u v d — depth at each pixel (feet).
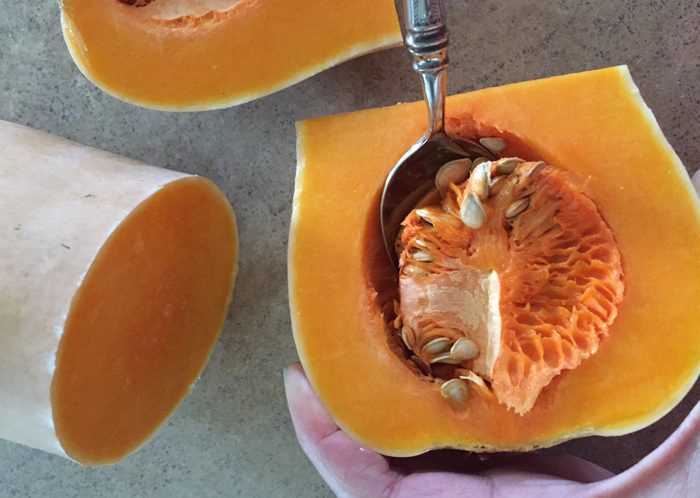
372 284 0.94
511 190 0.91
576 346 0.90
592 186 0.89
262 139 1.16
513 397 0.90
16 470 1.21
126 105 1.17
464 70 1.12
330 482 1.03
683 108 1.10
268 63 1.01
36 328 0.92
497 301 0.94
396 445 0.91
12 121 1.18
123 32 1.01
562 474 1.03
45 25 1.16
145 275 1.01
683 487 0.84
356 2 0.98
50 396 0.93
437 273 0.96
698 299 0.88
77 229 0.95
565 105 0.89
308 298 0.91
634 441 1.12
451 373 0.96
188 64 1.01
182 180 1.02
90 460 1.03
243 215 1.17
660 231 0.88
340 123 0.92
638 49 1.10
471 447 0.92
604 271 0.91
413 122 0.91
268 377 1.19
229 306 1.18
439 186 0.95
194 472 1.21
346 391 0.91
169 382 1.11
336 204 0.91
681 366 0.88
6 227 0.95
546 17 1.11
